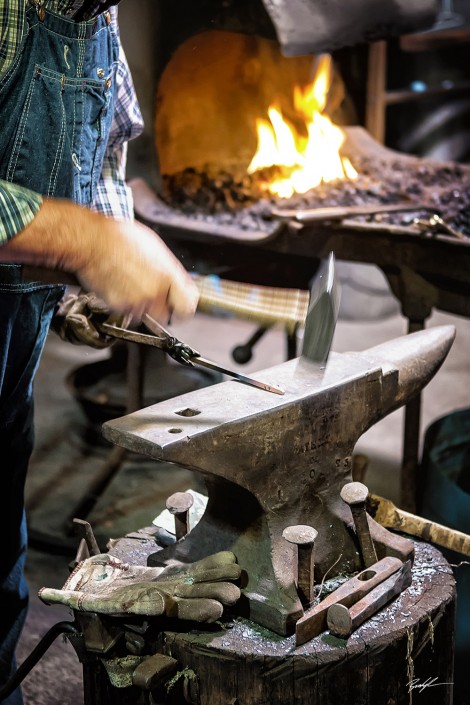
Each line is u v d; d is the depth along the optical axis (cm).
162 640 162
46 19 167
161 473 361
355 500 166
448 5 523
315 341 169
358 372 174
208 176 346
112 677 162
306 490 169
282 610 158
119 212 208
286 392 164
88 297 193
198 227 300
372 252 277
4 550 212
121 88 200
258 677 157
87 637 163
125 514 333
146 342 171
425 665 172
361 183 342
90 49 175
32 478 358
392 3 325
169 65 329
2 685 214
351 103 406
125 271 151
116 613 157
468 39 490
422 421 410
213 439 150
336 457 174
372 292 491
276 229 283
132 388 318
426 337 196
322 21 320
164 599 156
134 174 325
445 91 478
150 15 310
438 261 267
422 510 258
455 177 352
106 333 182
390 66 547
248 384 167
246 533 166
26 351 192
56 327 197
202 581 161
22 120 170
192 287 158
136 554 188
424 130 554
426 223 270
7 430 201
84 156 181
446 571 182
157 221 306
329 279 165
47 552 318
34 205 146
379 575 170
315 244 283
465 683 232
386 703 166
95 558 177
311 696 158
